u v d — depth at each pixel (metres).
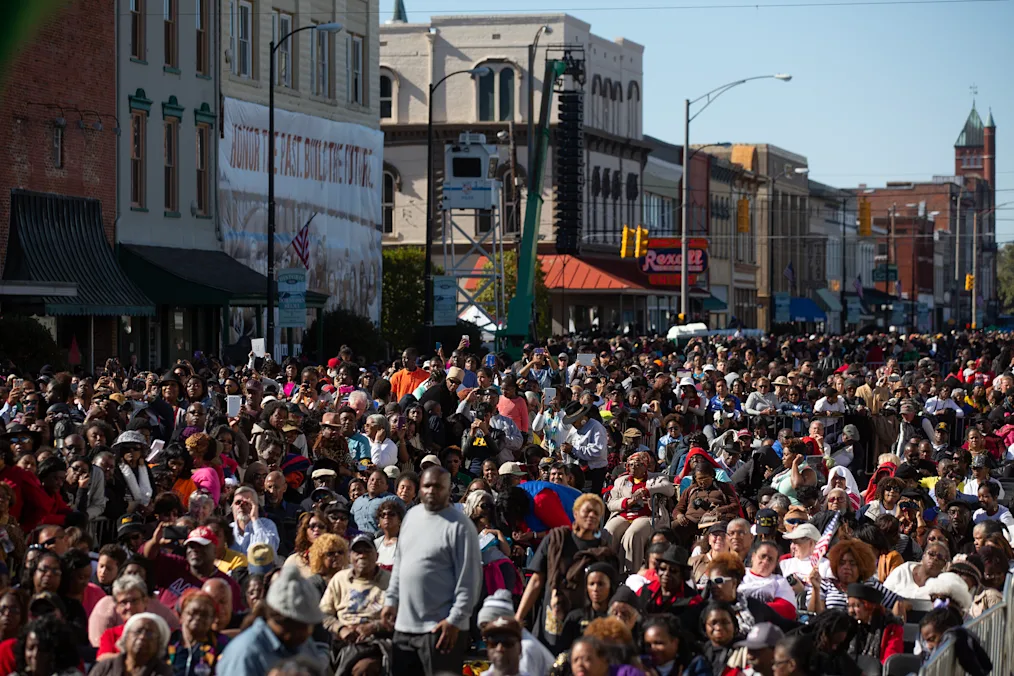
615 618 10.30
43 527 13.69
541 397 29.97
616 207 97.75
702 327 66.75
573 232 80.81
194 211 50.44
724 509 16.67
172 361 48.06
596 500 12.91
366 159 63.09
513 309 61.12
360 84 63.66
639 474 18.58
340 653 12.88
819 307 141.62
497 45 89.69
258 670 9.31
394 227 89.50
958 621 12.12
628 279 91.50
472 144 63.66
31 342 36.56
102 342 44.53
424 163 89.06
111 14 45.38
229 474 18.75
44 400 22.64
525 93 89.69
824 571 13.92
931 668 10.80
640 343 56.47
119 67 46.06
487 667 14.09
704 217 114.44
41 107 42.22
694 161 112.12
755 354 54.00
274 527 15.63
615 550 17.05
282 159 55.94
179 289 46.19
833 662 11.77
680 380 36.19
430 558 12.15
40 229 41.94
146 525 15.09
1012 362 48.75
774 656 10.66
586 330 82.50
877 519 16.92
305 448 20.81
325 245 59.19
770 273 103.62
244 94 53.75
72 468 16.75
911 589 14.32
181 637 11.42
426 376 29.64
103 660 10.80
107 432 19.05
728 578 12.62
